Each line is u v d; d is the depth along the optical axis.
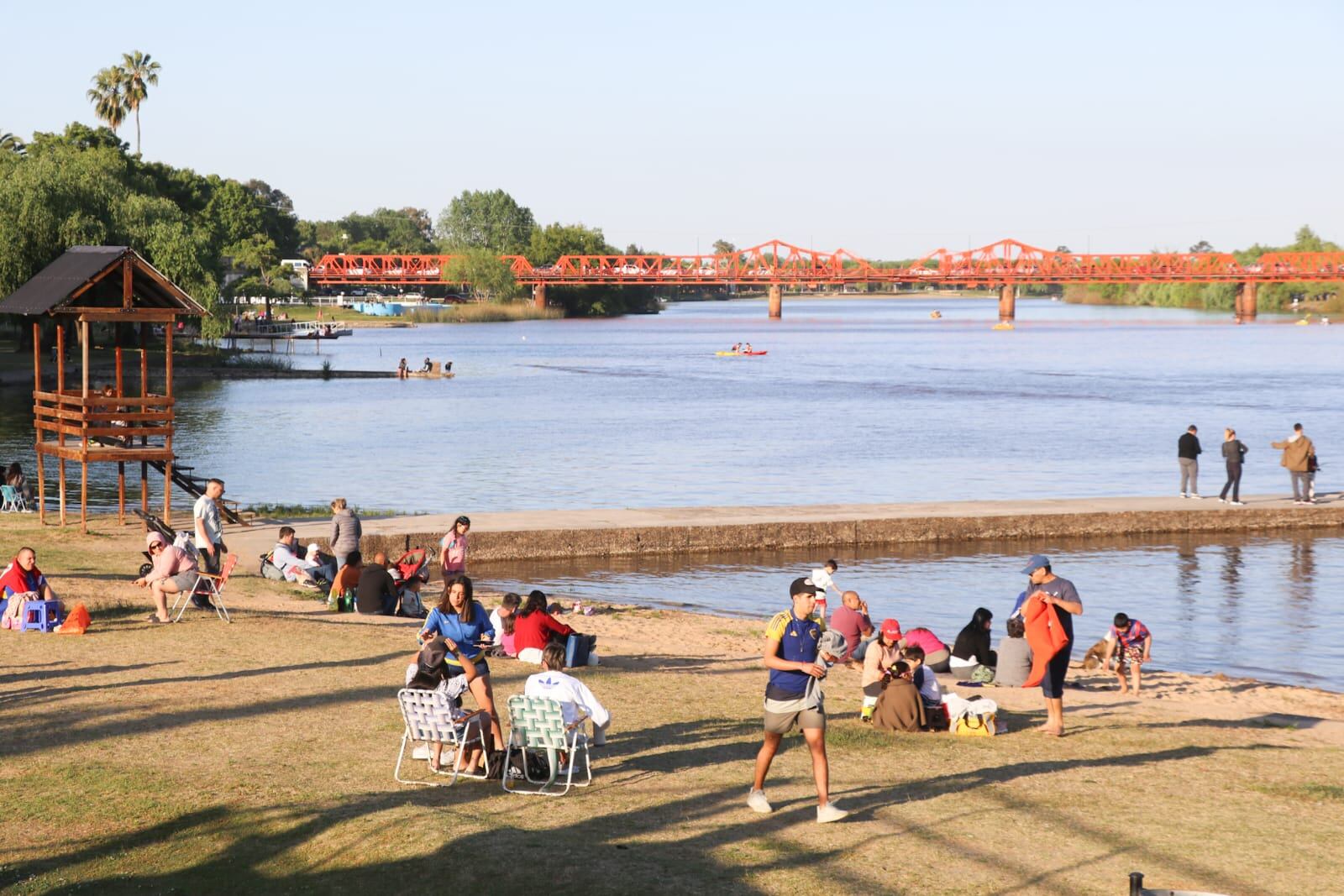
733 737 13.23
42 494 27.86
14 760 11.73
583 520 30.62
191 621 18.39
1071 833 10.34
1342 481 45.47
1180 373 109.00
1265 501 34.81
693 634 20.97
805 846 9.82
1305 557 30.38
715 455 52.50
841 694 16.12
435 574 27.81
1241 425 66.19
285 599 21.09
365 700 14.11
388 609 20.38
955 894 8.94
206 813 10.35
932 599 25.97
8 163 79.88
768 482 44.62
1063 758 12.93
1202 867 9.61
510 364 118.88
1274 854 9.93
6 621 17.66
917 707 13.99
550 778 11.12
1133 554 30.64
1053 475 46.78
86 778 11.20
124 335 28.16
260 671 15.41
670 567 28.67
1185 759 13.03
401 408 73.12
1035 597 14.13
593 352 143.12
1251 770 12.62
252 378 94.12
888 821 10.50
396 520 30.02
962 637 18.20
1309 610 25.09
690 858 9.48
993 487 43.69
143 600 19.41
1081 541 32.25
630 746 12.80
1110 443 57.94
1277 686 18.94
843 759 12.56
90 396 27.23
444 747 12.03
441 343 159.00
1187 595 26.44
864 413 72.81
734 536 30.42
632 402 79.50
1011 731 14.26
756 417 70.25
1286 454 35.06
